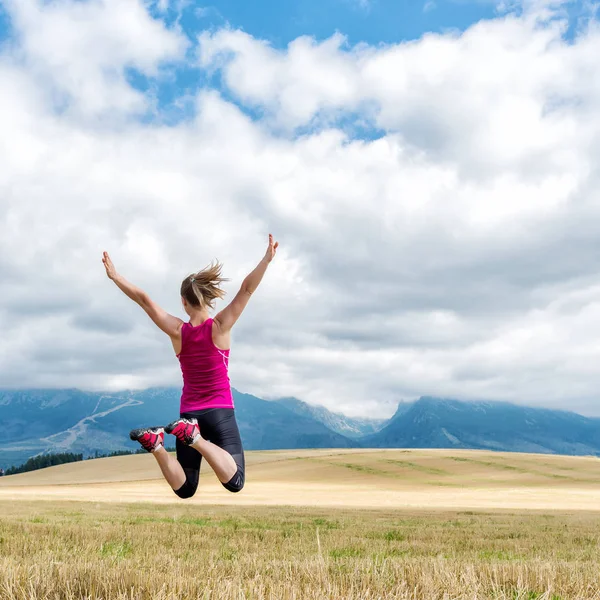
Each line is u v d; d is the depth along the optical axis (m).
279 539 12.90
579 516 33.66
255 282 4.56
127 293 4.71
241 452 4.56
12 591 4.21
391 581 5.05
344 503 50.97
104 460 131.50
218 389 4.61
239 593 4.09
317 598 4.18
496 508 44.78
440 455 126.44
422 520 26.28
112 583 4.40
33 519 16.91
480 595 4.46
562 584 5.21
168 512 26.92
